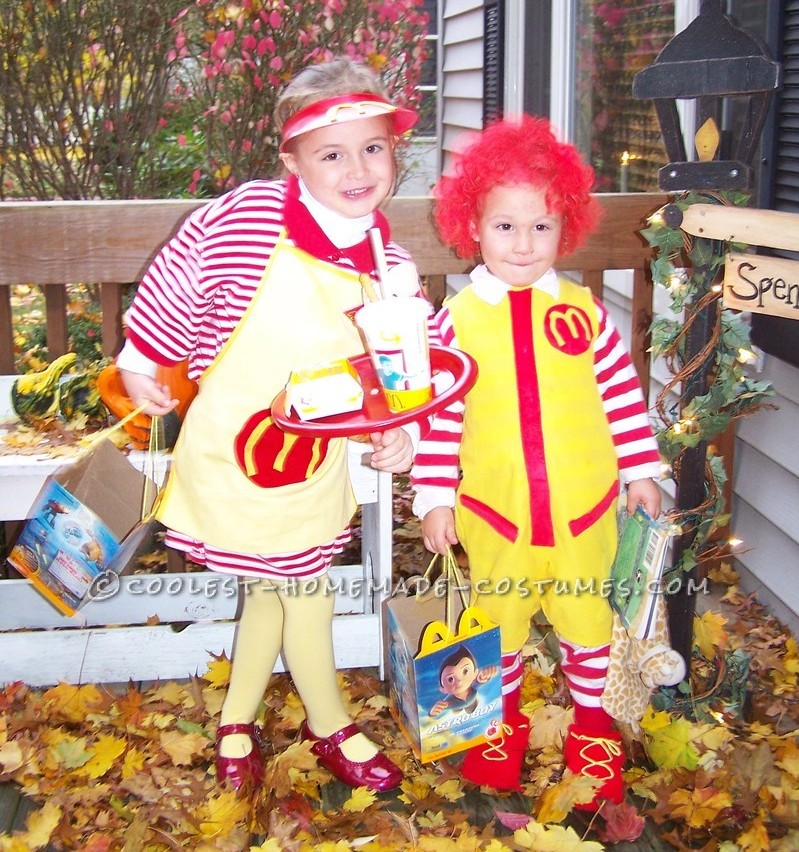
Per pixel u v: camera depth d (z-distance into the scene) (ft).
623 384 7.92
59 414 9.77
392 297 6.47
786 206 9.69
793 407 10.17
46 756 8.48
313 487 7.41
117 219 10.09
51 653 9.57
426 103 30.04
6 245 10.03
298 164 6.86
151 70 19.66
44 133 19.08
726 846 7.40
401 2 19.61
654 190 12.99
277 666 9.91
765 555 10.89
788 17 9.49
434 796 8.16
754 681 9.69
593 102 15.43
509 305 7.62
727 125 10.43
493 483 7.61
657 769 8.41
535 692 9.48
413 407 6.33
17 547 8.18
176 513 7.58
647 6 13.01
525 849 7.47
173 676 9.76
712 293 8.11
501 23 18.42
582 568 7.59
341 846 7.38
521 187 7.18
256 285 6.92
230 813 7.68
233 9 17.80
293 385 6.49
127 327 7.32
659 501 8.03
